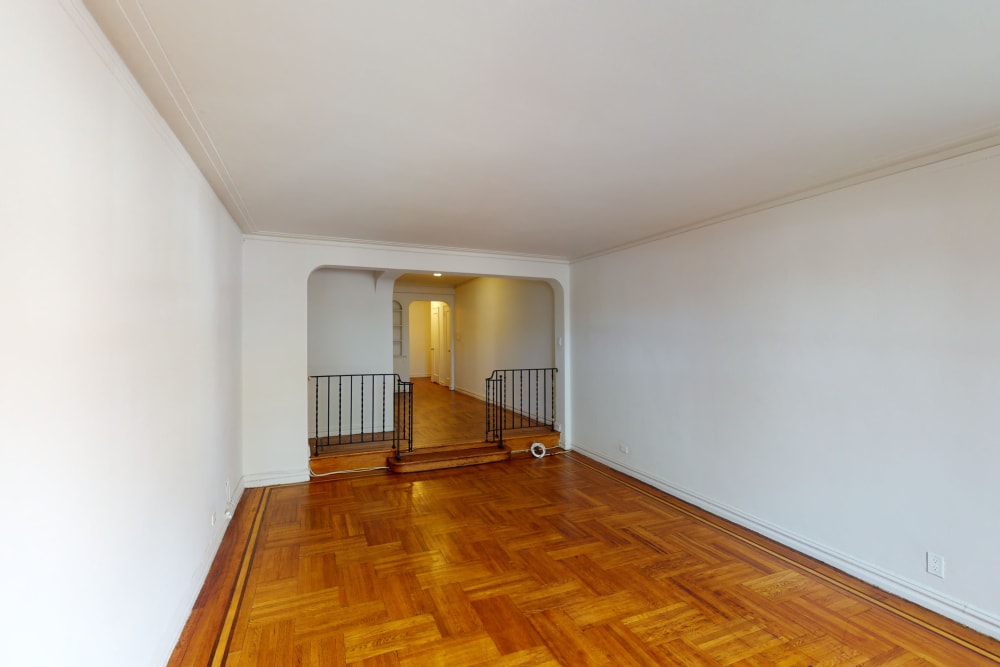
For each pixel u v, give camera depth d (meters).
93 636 1.30
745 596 2.50
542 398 6.27
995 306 2.15
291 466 4.30
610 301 4.86
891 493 2.52
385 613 2.33
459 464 4.90
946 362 2.31
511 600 2.45
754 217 3.30
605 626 2.24
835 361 2.79
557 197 3.05
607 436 4.92
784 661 2.01
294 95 1.75
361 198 3.06
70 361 1.20
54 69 1.13
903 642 2.13
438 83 1.67
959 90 1.73
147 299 1.74
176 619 2.08
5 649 0.93
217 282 2.96
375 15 1.30
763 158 2.39
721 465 3.57
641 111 1.89
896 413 2.50
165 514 1.93
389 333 6.09
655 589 2.57
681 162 2.44
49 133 1.11
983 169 2.18
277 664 1.96
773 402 3.17
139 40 1.41
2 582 0.92
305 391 4.33
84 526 1.26
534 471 4.76
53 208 1.12
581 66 1.57
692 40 1.42
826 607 2.40
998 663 1.99
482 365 8.25
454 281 8.65
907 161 2.41
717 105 1.84
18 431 0.98
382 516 3.56
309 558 2.88
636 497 4.01
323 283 5.79
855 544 2.69
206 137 2.11
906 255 2.46
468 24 1.34
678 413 3.98
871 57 1.52
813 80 1.66
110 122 1.44
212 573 2.69
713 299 3.64
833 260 2.80
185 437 2.23
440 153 2.31
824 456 2.85
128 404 1.56
